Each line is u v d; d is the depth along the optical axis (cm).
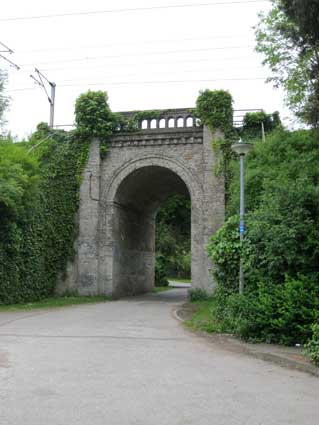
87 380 712
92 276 2523
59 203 2527
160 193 3234
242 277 1240
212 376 757
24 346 1011
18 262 2119
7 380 701
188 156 2512
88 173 2583
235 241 1330
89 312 1817
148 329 1334
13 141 2341
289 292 1052
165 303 2336
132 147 2581
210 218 2412
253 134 2433
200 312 1753
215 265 1383
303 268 1117
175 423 519
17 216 2062
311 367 805
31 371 765
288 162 1748
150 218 3472
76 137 2606
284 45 1698
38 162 2291
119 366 821
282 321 1028
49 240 2433
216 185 2422
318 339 890
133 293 3003
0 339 1105
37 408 563
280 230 1112
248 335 1098
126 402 596
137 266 3114
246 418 541
